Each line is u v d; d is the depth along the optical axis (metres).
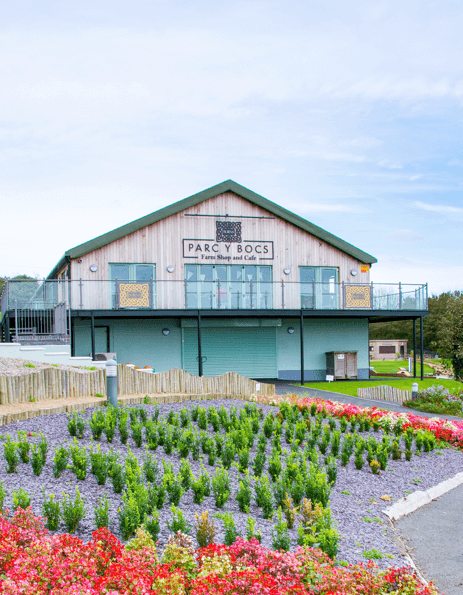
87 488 5.64
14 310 17.34
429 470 8.35
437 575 4.79
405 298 21.75
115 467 5.74
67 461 6.20
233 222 20.78
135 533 4.32
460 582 4.66
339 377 21.81
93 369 12.78
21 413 8.44
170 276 19.88
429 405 15.44
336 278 22.09
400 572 3.75
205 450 7.84
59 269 22.19
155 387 12.73
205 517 4.46
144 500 4.74
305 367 22.19
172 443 7.79
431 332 48.19
